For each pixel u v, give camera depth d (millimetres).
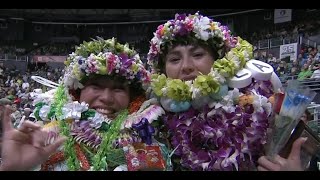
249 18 19812
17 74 19609
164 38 2338
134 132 2145
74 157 2027
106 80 2188
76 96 2293
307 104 1803
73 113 2084
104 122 2109
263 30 19250
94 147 2086
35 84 17688
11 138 1739
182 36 2289
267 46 16156
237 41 2471
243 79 2193
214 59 2373
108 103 2174
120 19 21812
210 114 2160
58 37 22250
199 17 2385
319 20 17734
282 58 15391
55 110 2145
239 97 2174
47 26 22578
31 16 22172
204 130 2105
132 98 2330
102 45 2299
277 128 1832
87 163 2031
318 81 9773
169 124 2232
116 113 2203
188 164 2092
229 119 2102
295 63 14250
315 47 15383
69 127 2094
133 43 20719
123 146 2062
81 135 2078
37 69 20250
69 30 22438
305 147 1865
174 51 2316
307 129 1882
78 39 22234
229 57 2270
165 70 2434
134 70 2221
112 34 22078
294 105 1792
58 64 20766
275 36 18109
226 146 2068
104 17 21844
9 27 22156
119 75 2184
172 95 2193
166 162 2094
